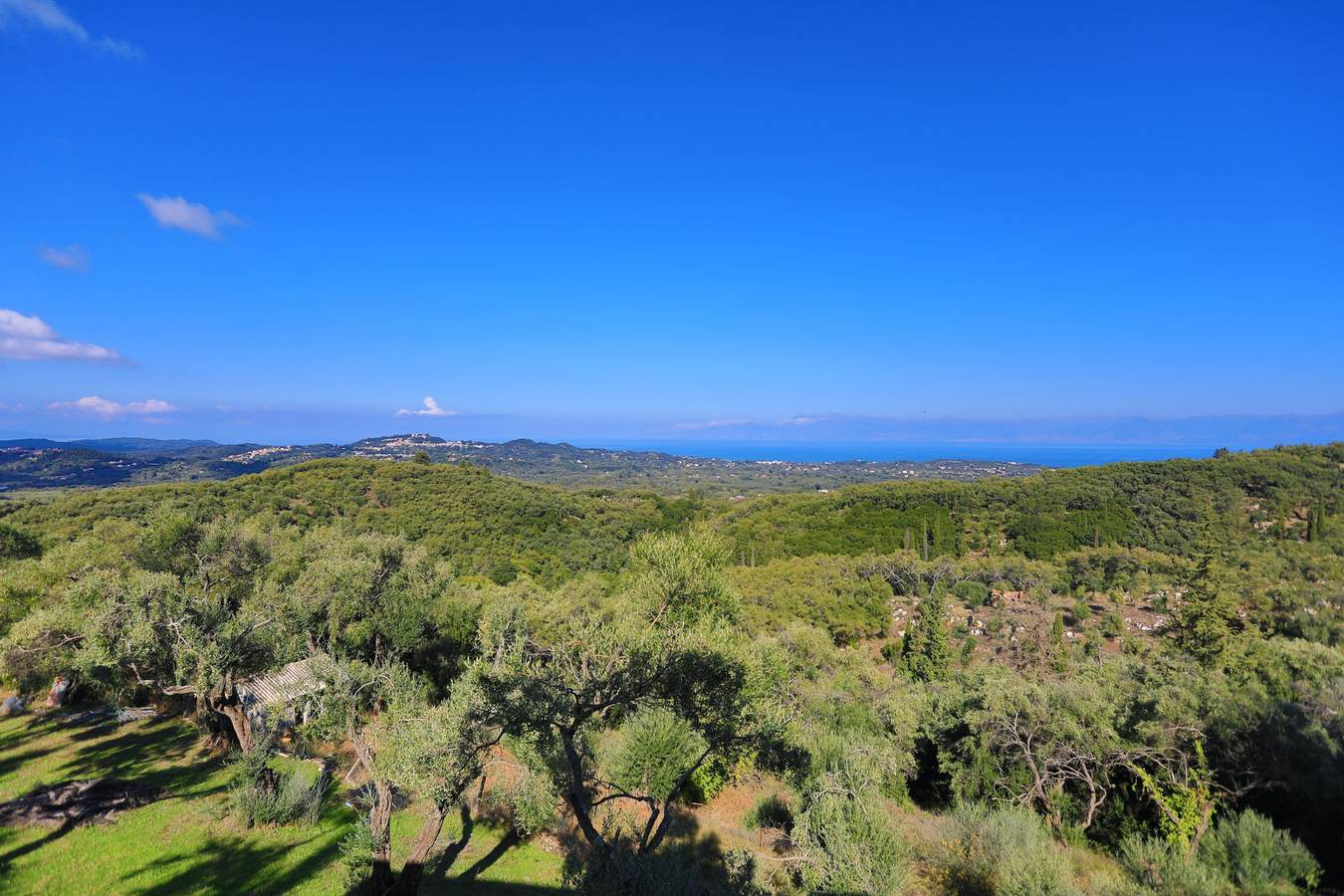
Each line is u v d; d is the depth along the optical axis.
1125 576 54.94
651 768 14.70
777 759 13.55
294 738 18.45
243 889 10.84
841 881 11.48
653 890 9.10
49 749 17.52
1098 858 14.78
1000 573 60.59
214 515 46.22
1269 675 23.41
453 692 10.00
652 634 10.73
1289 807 13.89
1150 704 16.47
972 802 17.77
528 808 13.32
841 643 47.69
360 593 24.61
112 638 14.42
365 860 10.80
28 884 10.47
